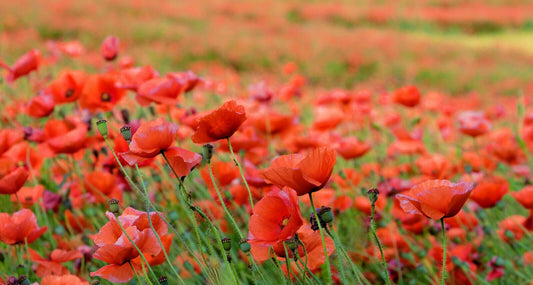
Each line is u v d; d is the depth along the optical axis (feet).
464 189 5.61
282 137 8.34
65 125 7.30
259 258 5.82
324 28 80.33
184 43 54.85
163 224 5.94
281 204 5.76
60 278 5.95
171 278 6.51
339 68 54.95
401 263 7.18
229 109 5.84
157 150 5.86
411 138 9.61
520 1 109.19
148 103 7.03
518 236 7.36
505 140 11.03
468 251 7.03
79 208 7.28
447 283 7.00
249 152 7.40
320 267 6.61
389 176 9.58
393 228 7.26
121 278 5.81
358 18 95.04
